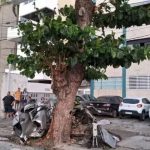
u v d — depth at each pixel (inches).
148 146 456.4
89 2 442.6
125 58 390.0
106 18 446.3
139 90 1112.2
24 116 456.4
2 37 1792.6
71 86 435.2
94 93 1222.9
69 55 414.0
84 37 376.8
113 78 1175.6
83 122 485.1
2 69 1753.2
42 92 1035.3
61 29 365.4
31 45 412.5
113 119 875.4
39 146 421.7
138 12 415.2
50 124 449.4
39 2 1453.0
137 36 1106.7
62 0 1441.9
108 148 429.7
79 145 429.4
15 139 461.7
